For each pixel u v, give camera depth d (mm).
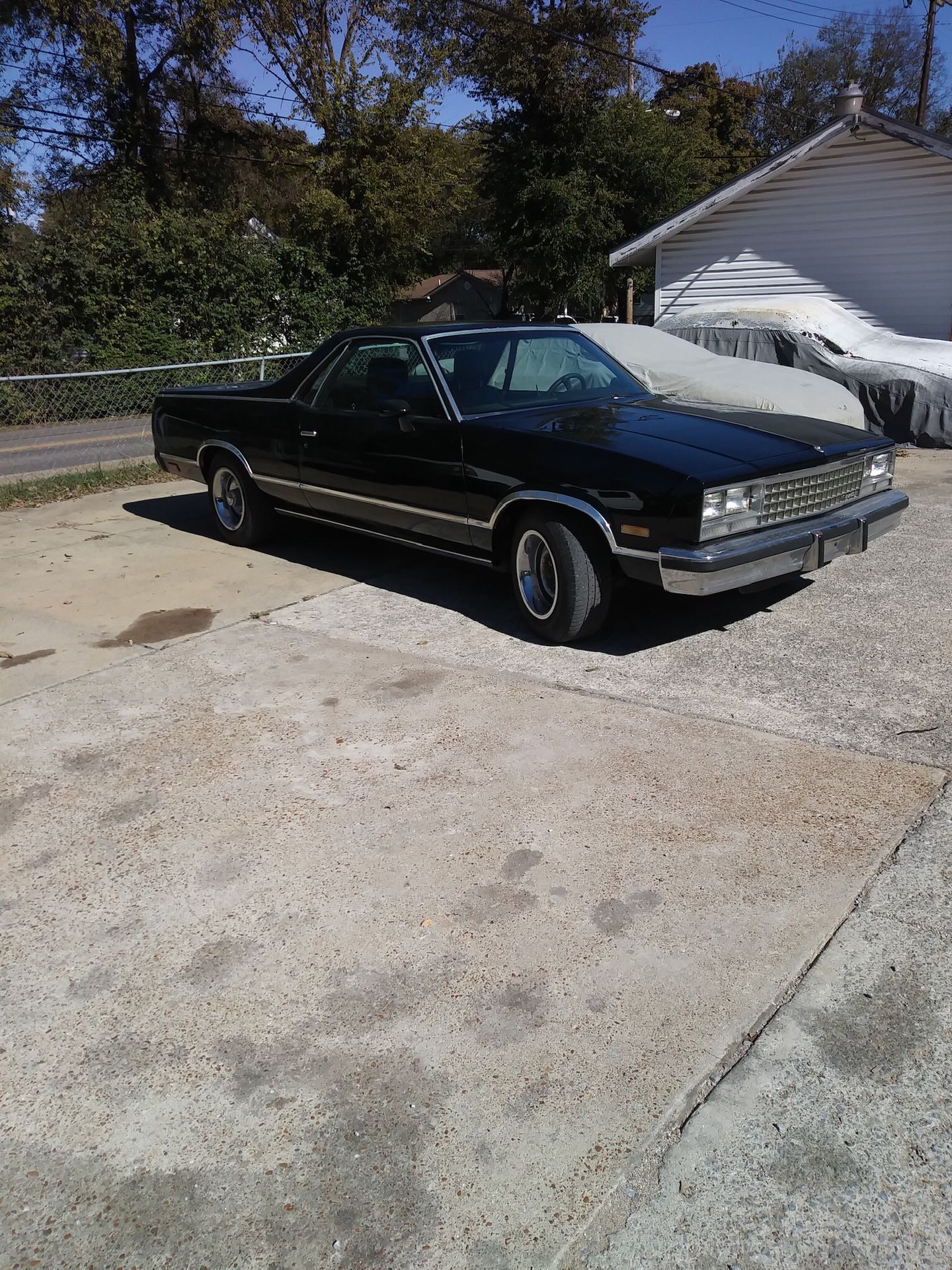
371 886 2992
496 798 3477
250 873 3088
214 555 6930
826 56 48125
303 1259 1834
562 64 26484
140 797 3586
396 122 25250
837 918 2740
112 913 2914
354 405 5738
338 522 6227
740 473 4289
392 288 27078
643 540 4320
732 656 4691
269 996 2541
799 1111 2117
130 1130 2145
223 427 6766
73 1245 1883
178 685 4594
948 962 2547
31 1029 2459
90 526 8008
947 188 14375
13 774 3795
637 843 3154
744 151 43594
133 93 27875
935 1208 1884
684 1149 2035
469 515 5090
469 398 5270
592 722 4039
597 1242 1845
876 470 5137
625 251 17406
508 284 33344
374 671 4691
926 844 3066
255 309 21719
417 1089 2221
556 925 2770
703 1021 2387
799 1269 1781
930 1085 2168
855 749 3703
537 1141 2068
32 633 5367
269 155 29859
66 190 29125
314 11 26438
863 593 5562
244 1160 2057
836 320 13383
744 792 3436
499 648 4941
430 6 26266
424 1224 1895
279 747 3936
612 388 5891
